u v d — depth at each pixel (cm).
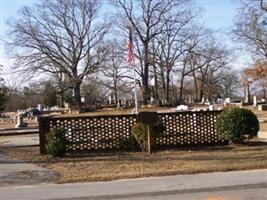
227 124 1753
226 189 955
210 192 930
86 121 1727
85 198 918
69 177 1177
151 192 951
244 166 1245
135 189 992
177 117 1791
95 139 1733
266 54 5975
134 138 1734
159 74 7725
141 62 7369
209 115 1823
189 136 1802
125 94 8762
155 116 1706
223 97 10519
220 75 9931
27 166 1395
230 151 1622
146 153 1650
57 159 1547
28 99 9344
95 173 1231
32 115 6131
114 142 1742
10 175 1230
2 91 4916
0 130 3453
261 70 6103
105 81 8175
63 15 6875
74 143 1711
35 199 930
